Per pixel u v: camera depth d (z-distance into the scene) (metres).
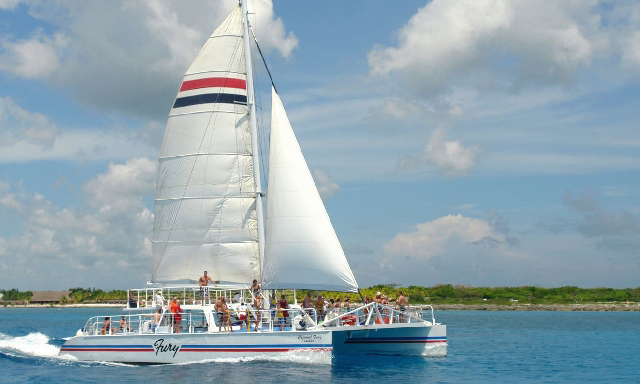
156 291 32.16
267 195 30.30
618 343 50.00
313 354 27.62
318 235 29.52
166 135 32.84
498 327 75.50
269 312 29.08
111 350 29.69
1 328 74.44
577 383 27.06
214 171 31.95
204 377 25.05
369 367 29.28
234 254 31.67
